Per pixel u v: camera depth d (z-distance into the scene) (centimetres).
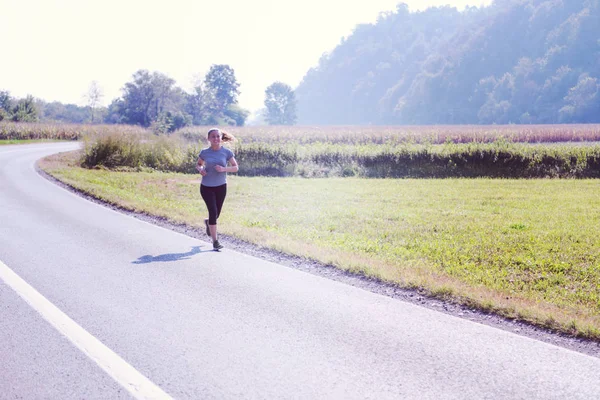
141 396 347
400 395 356
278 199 1611
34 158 3167
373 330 482
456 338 467
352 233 1048
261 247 856
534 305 569
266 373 386
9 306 529
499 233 1069
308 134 5319
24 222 1043
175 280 641
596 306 618
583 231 1090
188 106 14038
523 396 357
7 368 387
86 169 2623
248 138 4484
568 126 8738
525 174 2544
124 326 479
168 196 1642
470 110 18662
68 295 570
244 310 531
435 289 611
